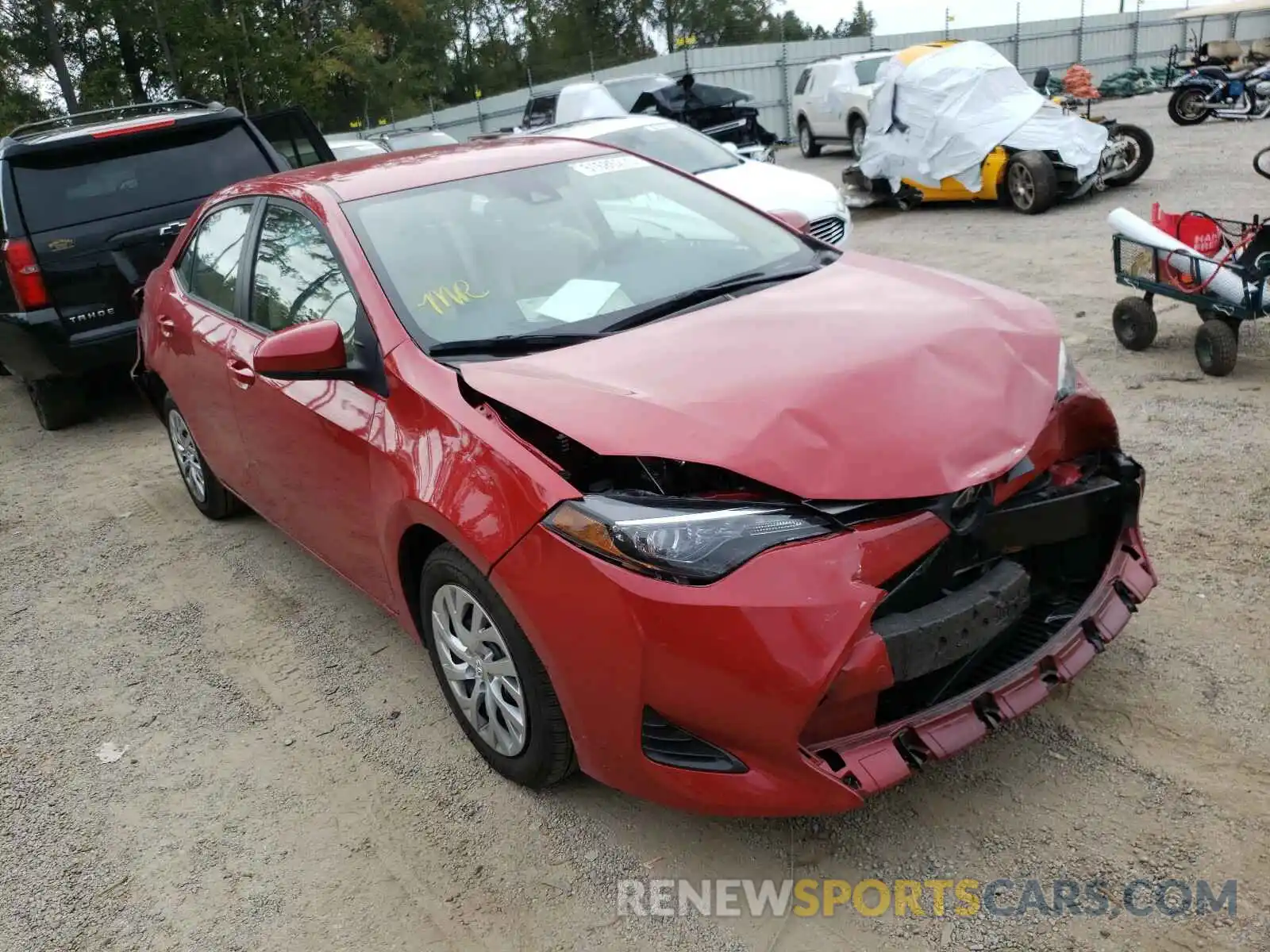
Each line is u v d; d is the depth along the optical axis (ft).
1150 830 8.25
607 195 12.64
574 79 93.35
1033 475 8.73
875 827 8.70
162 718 11.96
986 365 8.87
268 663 12.88
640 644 7.51
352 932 8.43
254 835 9.75
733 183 28.22
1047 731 9.49
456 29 195.72
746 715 7.37
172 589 15.43
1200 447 15.02
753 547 7.38
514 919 8.34
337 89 136.77
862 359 8.68
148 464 21.67
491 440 8.67
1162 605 11.18
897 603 7.89
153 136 23.35
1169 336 20.34
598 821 9.29
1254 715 9.34
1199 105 56.80
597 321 10.41
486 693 9.56
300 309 11.84
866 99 58.65
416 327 10.23
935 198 39.83
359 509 10.73
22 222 21.83
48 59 114.42
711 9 215.31
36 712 12.43
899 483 7.66
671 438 7.88
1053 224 33.78
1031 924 7.59
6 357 24.04
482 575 8.71
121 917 8.94
